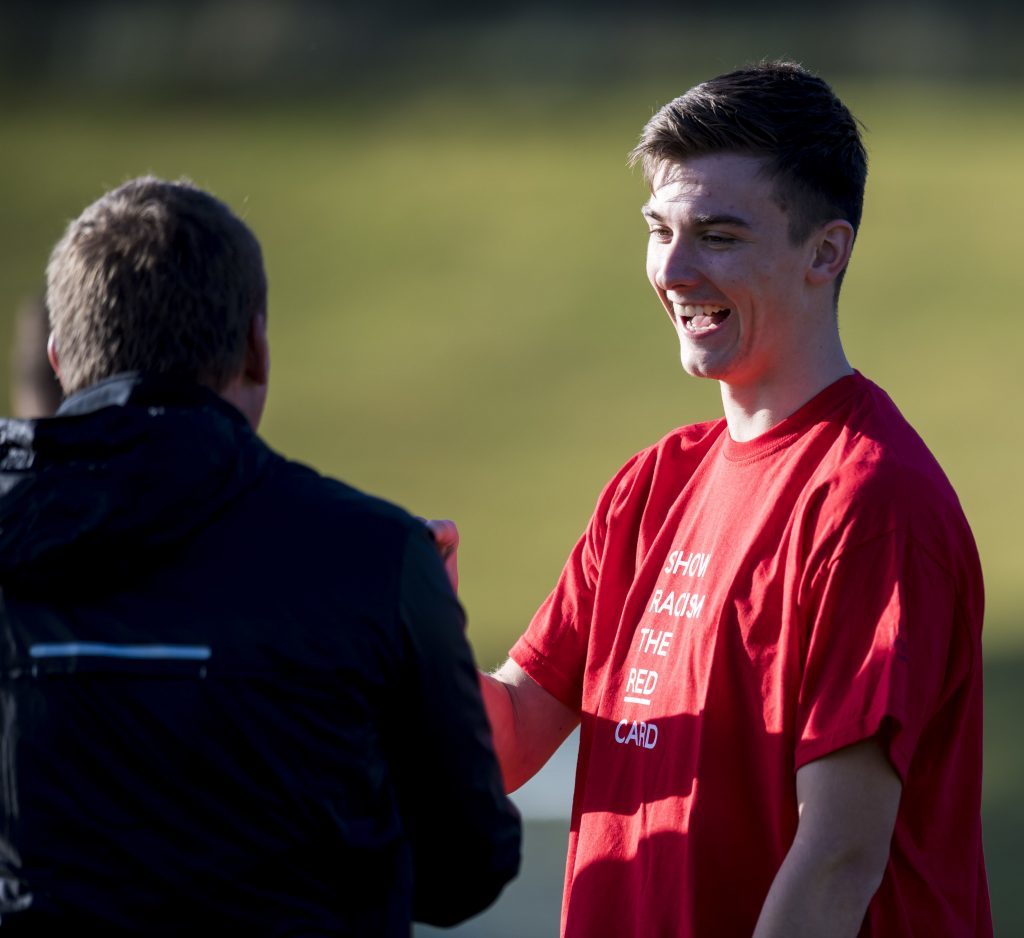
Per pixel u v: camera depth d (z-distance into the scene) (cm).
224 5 11725
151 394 607
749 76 766
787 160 749
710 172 755
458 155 9475
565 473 5447
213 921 578
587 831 795
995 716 3020
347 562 604
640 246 8000
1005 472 5156
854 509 704
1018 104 9856
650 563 812
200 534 601
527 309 7288
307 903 588
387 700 614
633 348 6819
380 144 9700
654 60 11100
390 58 11344
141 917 574
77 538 572
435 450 5716
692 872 723
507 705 849
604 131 9812
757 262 754
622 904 768
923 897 724
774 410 775
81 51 11175
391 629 604
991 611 3909
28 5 11512
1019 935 2008
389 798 615
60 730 583
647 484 847
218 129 9975
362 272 7806
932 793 727
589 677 828
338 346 6912
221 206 642
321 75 11056
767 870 718
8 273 7338
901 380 6062
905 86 10238
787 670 713
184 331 614
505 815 645
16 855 580
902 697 677
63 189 8644
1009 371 6094
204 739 581
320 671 592
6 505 586
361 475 5438
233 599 593
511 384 6450
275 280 7694
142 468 580
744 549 746
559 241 8094
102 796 580
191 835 578
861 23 11438
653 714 771
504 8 12119
